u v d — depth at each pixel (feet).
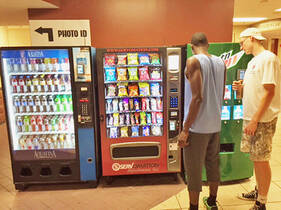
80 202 7.76
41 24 9.82
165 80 8.08
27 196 8.22
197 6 10.44
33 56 7.89
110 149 8.48
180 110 8.32
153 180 9.21
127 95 8.31
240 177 8.75
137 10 10.34
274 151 11.70
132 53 8.16
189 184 6.22
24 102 8.39
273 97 6.06
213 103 5.91
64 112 8.46
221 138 8.41
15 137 8.54
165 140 8.52
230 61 7.97
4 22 14.07
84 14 10.23
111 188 8.64
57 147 8.75
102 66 7.88
